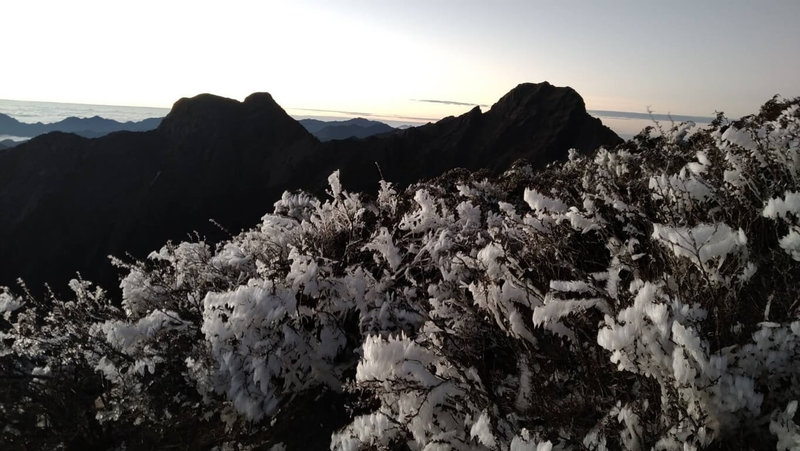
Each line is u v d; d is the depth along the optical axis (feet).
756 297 7.18
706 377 4.92
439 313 9.20
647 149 16.48
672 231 6.50
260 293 9.84
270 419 9.91
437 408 7.14
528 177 20.42
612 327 5.51
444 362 7.86
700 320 5.65
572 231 10.05
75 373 11.54
